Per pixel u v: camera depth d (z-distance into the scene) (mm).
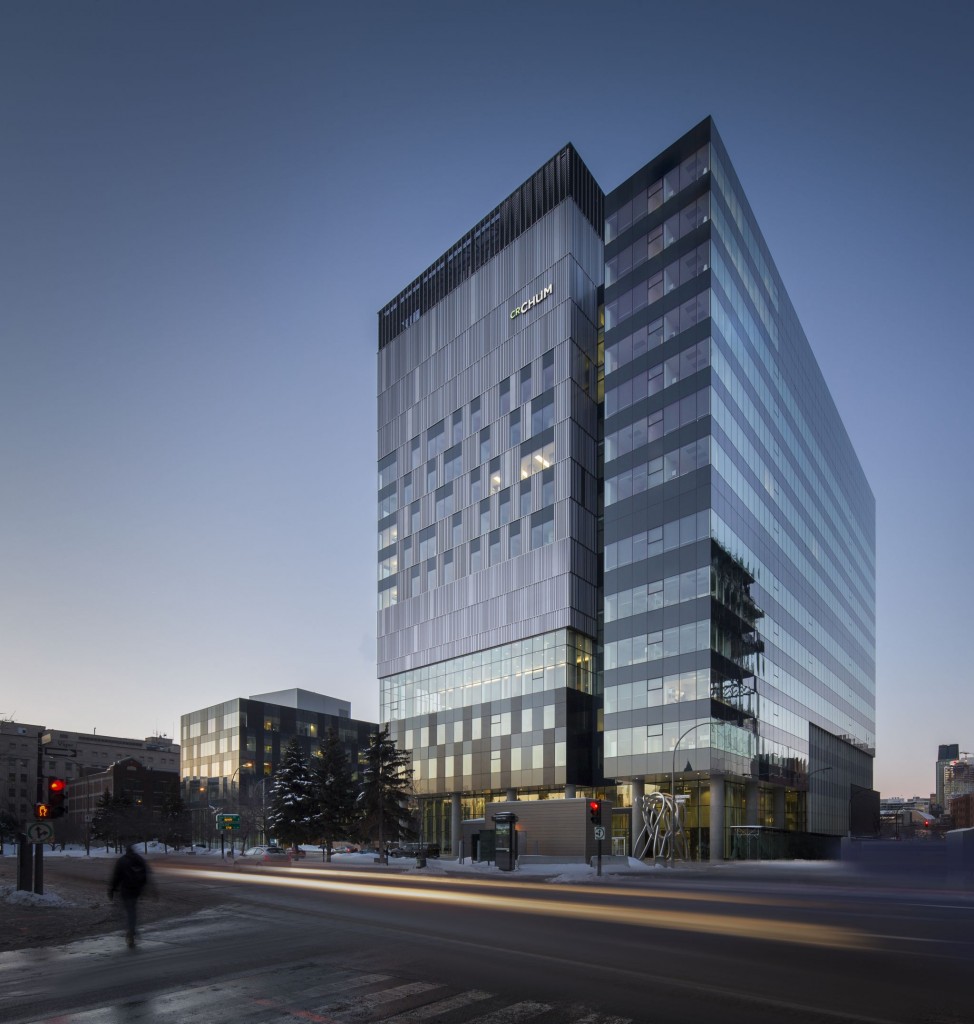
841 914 22391
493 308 84375
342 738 144500
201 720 138500
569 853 50094
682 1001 11336
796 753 77812
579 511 73938
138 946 16234
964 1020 10375
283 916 21500
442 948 15859
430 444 89750
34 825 25062
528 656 74625
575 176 80250
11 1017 10547
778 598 76438
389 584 92812
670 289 69375
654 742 63406
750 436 72562
